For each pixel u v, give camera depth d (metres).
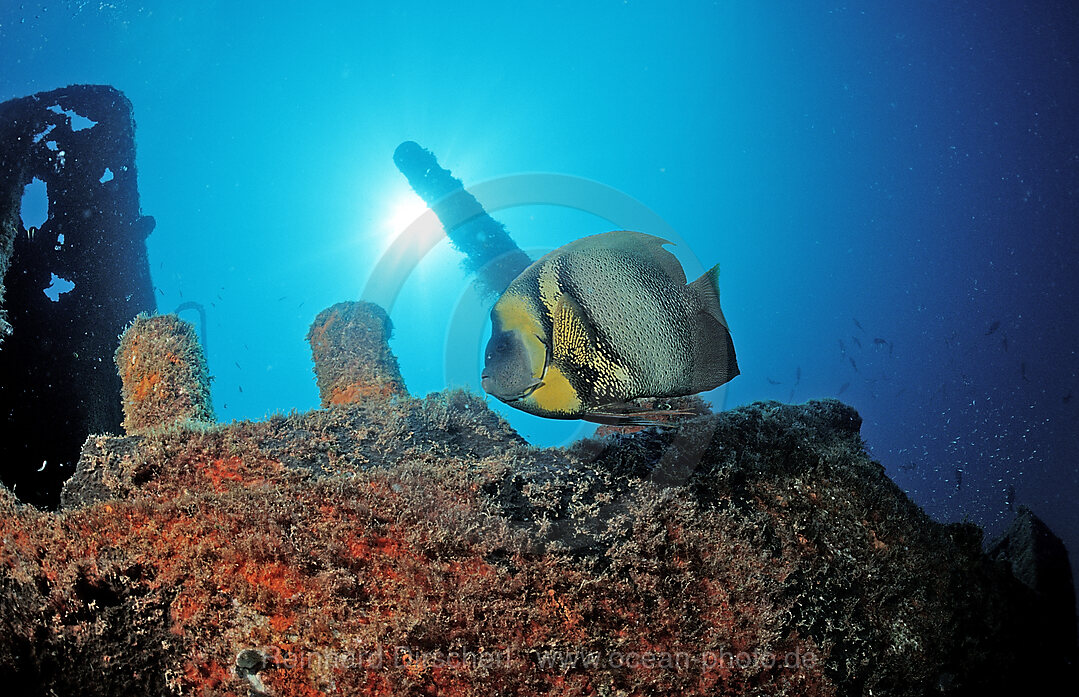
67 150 2.40
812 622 1.17
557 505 1.12
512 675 1.00
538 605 1.02
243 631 1.03
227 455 1.12
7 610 1.04
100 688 1.06
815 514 1.28
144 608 1.05
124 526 1.06
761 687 1.11
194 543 1.04
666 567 1.09
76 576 1.04
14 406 2.08
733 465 1.27
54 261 2.31
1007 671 1.35
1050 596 1.57
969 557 1.41
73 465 2.10
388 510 1.04
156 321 1.55
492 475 1.13
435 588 1.00
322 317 1.74
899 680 1.24
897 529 1.33
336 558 1.01
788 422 1.42
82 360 2.22
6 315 2.13
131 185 2.56
